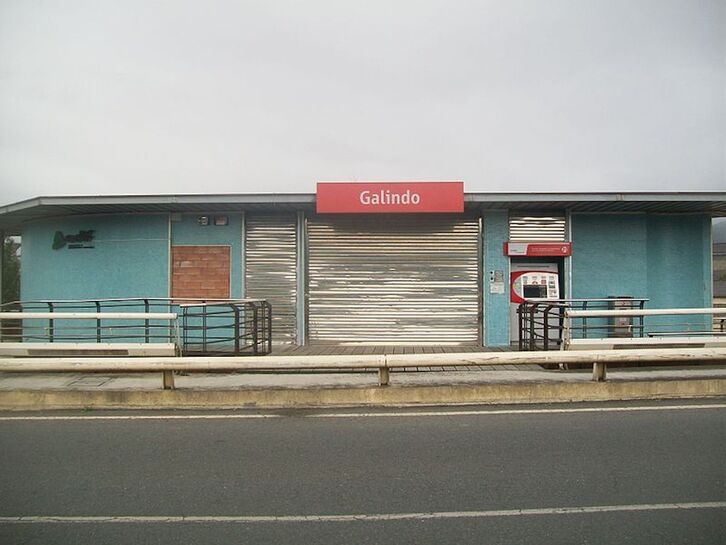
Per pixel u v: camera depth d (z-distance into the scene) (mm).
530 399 8703
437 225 14766
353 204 13555
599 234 14969
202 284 14938
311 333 14781
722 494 5121
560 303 12891
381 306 14742
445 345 14609
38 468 5898
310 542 4277
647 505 4898
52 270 16047
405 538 4332
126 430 7320
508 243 14484
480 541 4273
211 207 14477
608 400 8797
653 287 15305
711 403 8555
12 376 10242
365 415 8008
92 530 4508
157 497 5145
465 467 5840
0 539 4355
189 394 8570
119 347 10320
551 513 4758
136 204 13906
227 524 4602
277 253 14859
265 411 8320
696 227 15352
